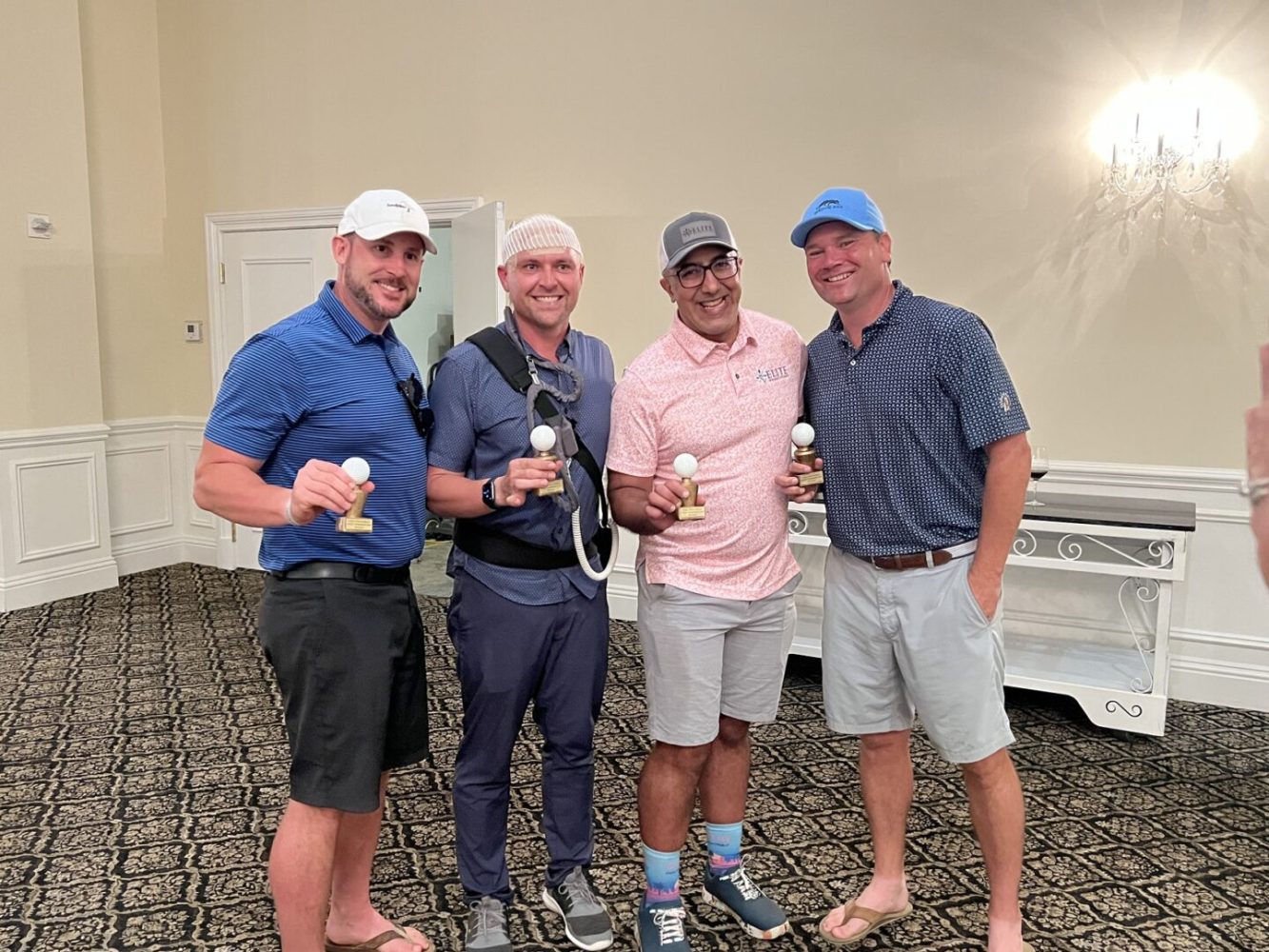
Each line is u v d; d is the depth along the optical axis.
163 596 5.16
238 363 1.71
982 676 1.94
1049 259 3.80
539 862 2.47
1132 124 3.59
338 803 1.76
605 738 3.29
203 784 2.91
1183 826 2.67
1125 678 3.39
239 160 5.61
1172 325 3.63
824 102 4.15
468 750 2.07
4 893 2.31
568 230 2.02
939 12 3.91
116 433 5.59
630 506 1.96
